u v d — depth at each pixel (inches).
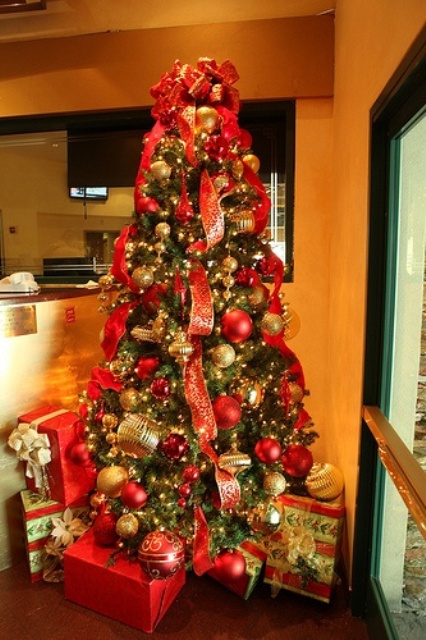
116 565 58.7
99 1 85.0
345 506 66.1
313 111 83.4
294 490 65.4
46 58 88.8
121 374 60.2
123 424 53.8
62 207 101.5
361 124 58.9
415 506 37.0
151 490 57.5
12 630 57.2
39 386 72.9
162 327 54.9
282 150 90.0
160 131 60.2
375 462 57.9
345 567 66.7
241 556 58.2
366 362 56.9
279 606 61.6
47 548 65.7
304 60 81.6
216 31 83.2
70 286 94.1
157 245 55.9
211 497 59.3
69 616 59.4
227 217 57.6
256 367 60.6
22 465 70.1
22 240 104.2
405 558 53.3
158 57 85.3
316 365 87.6
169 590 60.7
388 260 54.7
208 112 56.4
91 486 71.1
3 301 66.4
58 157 99.7
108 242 100.6
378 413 54.4
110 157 97.5
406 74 39.3
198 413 52.3
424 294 48.3
